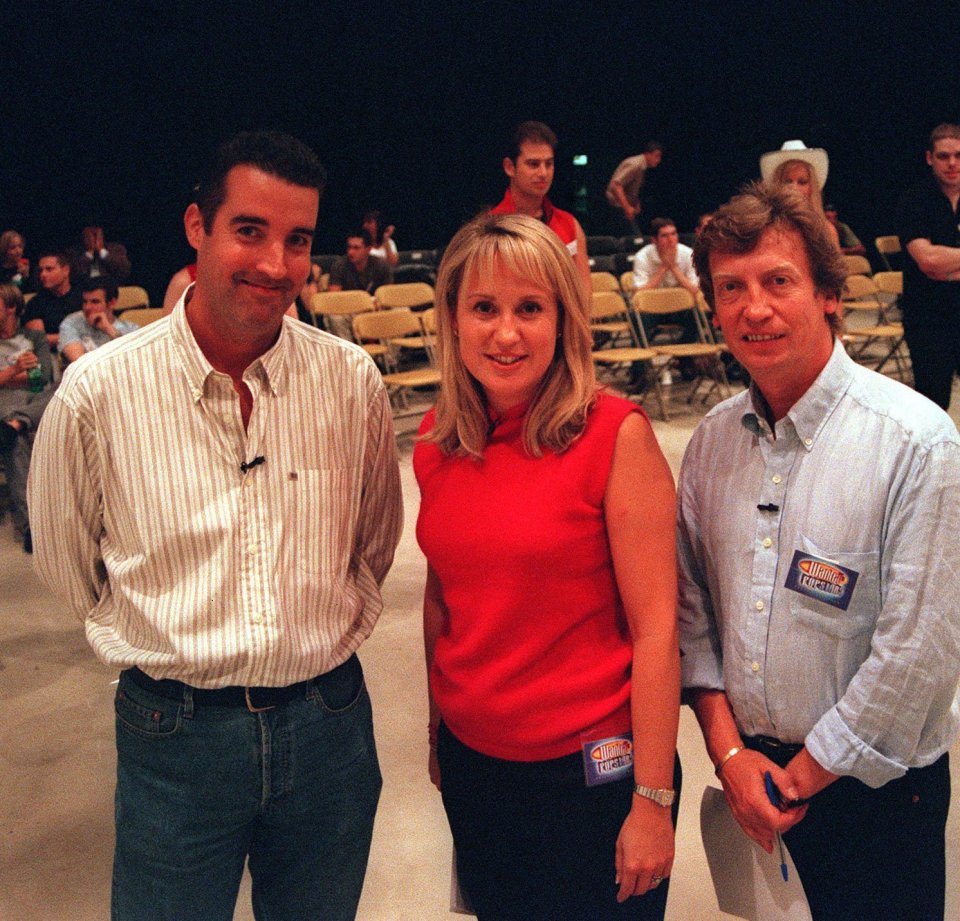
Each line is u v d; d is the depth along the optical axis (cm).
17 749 314
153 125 1076
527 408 144
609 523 141
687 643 159
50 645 391
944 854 149
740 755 148
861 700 133
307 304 773
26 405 509
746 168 1198
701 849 252
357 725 157
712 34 1147
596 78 1191
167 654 140
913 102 1091
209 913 151
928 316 418
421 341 751
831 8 1090
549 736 143
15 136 1038
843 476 136
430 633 167
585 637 145
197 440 140
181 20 1048
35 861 260
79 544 147
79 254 755
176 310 140
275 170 132
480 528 143
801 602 140
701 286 148
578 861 145
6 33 999
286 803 150
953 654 132
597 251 1032
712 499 152
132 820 148
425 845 260
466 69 1171
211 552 140
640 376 805
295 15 1087
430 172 1209
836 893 150
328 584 148
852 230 1176
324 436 147
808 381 141
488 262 137
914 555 130
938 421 133
